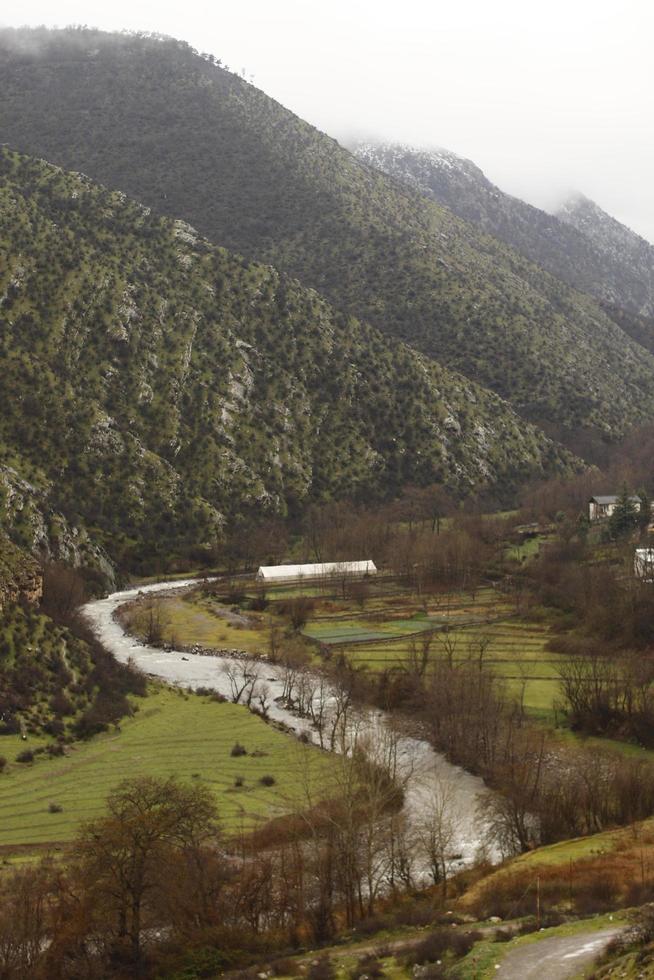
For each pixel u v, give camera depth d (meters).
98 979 53.62
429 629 167.75
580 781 87.31
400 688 121.31
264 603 195.12
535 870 67.25
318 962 51.88
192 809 65.12
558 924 54.41
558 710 115.06
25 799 85.31
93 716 110.25
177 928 58.00
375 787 80.31
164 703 121.00
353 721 113.44
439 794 89.75
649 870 65.38
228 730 109.50
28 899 59.03
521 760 91.00
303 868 65.88
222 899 62.00
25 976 53.28
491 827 80.19
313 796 85.88
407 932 58.31
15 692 109.44
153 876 58.41
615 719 109.00
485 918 59.00
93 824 66.06
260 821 80.19
